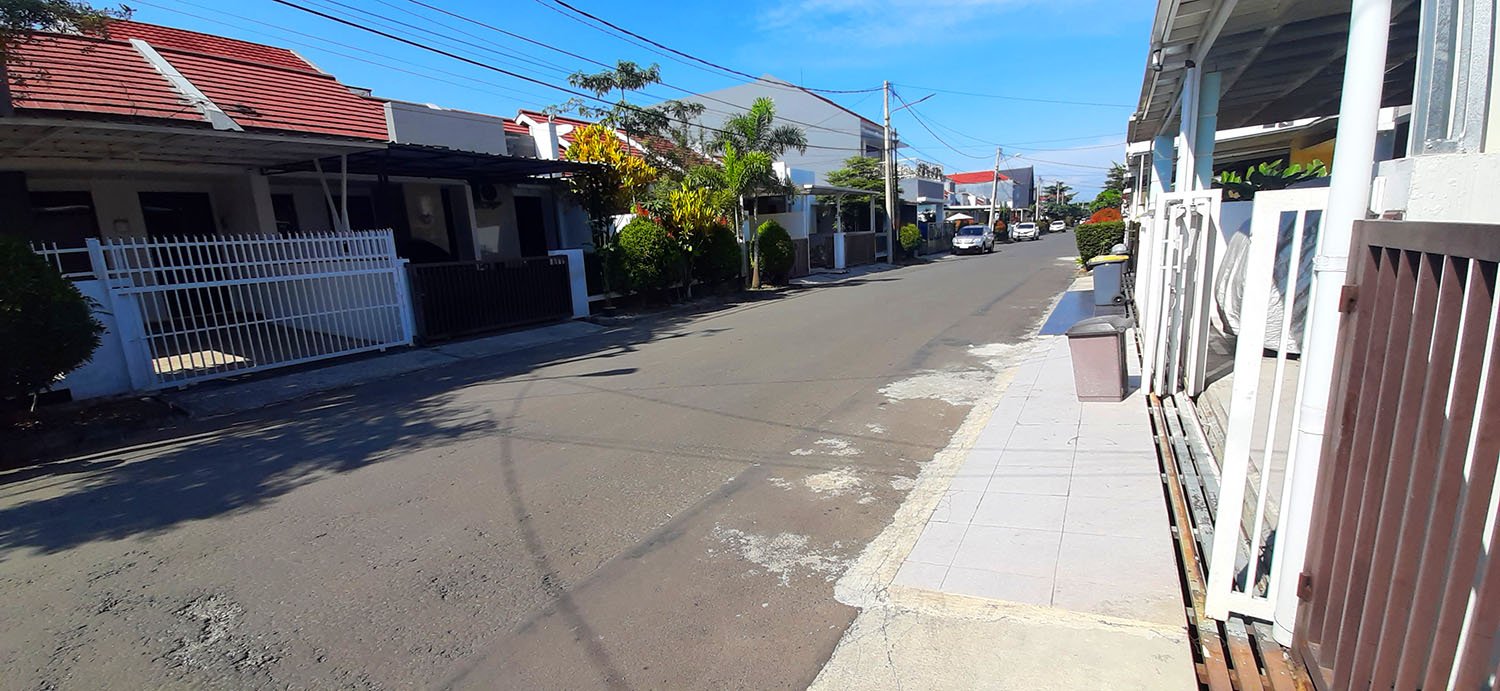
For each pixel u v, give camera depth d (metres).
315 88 13.76
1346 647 2.07
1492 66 1.97
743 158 18.56
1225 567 2.81
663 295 15.59
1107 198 56.31
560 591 3.47
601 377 8.33
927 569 3.47
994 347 9.27
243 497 4.88
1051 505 4.07
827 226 29.91
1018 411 6.01
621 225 16.73
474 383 8.40
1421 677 1.71
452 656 2.99
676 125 27.56
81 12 6.95
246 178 12.10
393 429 6.47
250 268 9.12
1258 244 2.59
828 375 7.94
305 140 9.52
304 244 9.58
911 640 2.93
